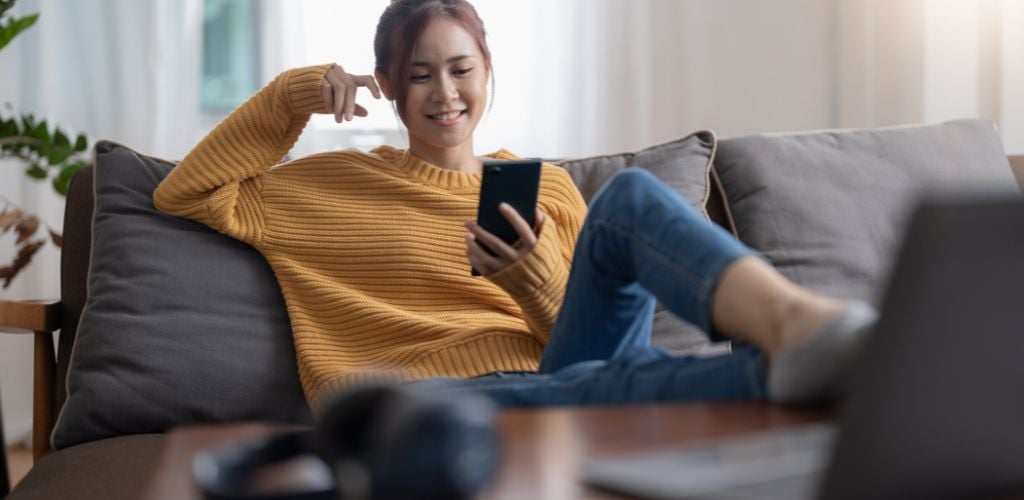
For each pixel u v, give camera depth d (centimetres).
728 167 216
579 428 92
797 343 99
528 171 167
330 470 80
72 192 204
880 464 71
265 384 182
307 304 188
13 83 317
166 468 83
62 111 320
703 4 338
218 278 187
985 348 72
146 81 319
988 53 320
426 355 181
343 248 190
